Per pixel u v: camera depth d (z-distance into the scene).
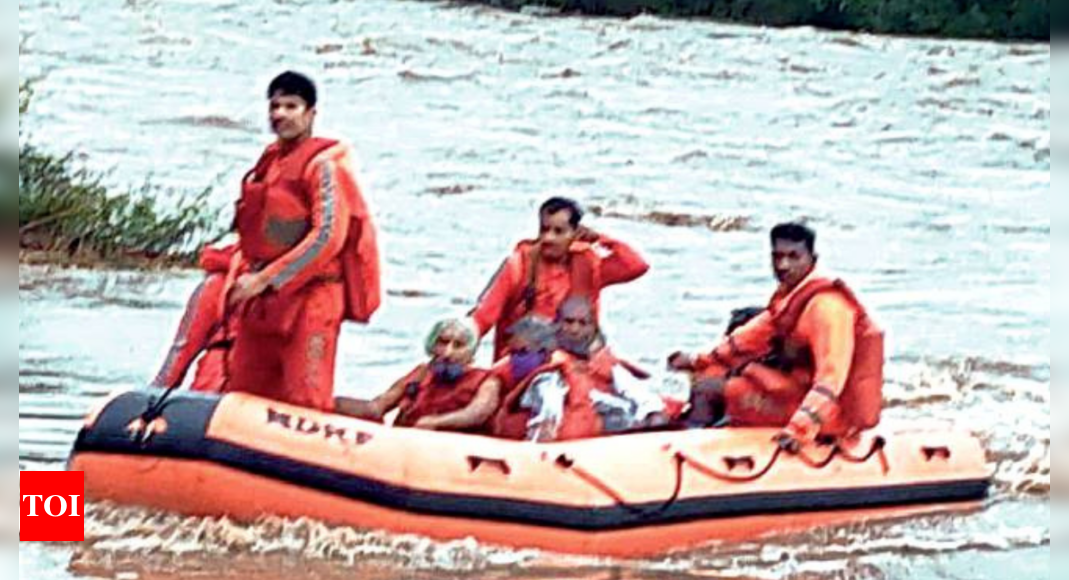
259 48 88.56
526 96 82.75
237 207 27.98
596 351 28.88
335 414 27.64
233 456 26.56
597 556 26.86
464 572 26.00
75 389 33.75
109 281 42.91
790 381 28.64
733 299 45.72
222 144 63.50
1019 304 46.69
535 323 28.75
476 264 48.41
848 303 28.58
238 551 26.05
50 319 39.00
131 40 86.62
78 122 65.44
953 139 78.50
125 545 26.00
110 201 46.59
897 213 61.34
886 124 81.69
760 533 27.88
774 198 63.03
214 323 28.44
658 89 87.75
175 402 27.00
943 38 108.94
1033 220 60.41
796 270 28.78
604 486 27.03
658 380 34.66
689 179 65.69
